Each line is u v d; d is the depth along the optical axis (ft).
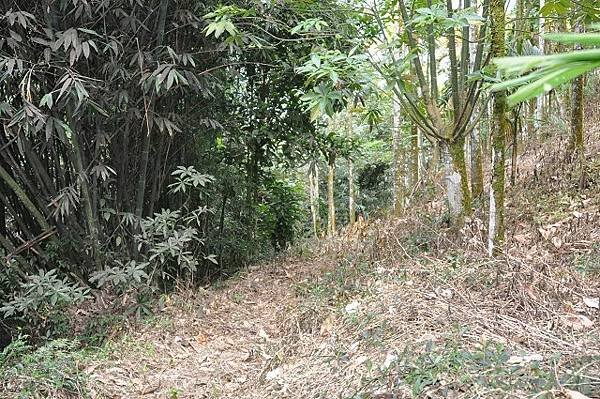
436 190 21.57
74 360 12.48
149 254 17.71
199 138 20.25
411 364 9.16
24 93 13.58
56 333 15.19
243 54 20.38
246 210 23.59
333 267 16.96
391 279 13.93
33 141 16.46
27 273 16.89
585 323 10.30
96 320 15.40
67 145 15.55
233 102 22.34
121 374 12.44
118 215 17.47
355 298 13.83
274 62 20.71
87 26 14.87
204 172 20.52
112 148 17.34
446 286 12.51
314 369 10.94
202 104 19.13
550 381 7.61
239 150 22.16
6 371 11.03
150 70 15.20
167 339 14.49
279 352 12.32
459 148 15.35
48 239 17.49
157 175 18.63
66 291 14.39
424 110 16.22
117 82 15.69
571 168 20.16
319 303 14.32
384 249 16.51
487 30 14.05
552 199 18.90
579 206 17.58
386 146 38.91
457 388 8.02
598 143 23.32
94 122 16.29
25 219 18.03
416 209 19.58
